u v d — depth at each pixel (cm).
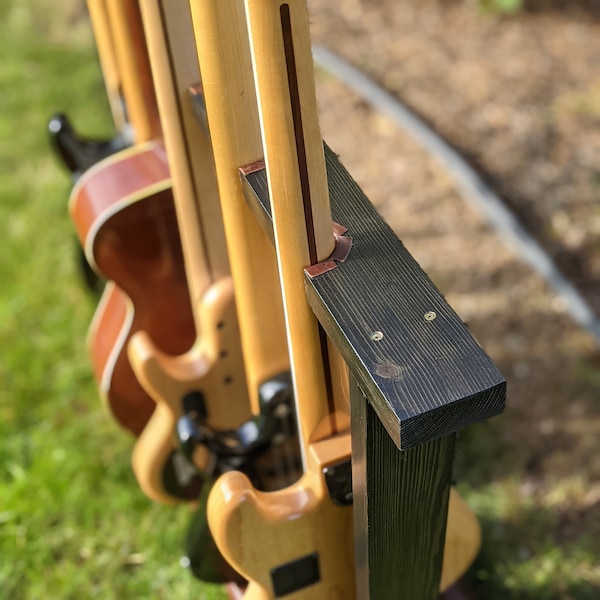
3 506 179
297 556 123
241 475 117
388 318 93
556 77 265
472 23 288
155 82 122
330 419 116
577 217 225
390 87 267
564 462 179
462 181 235
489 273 216
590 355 198
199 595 164
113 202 145
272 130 91
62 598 166
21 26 321
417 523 112
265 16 86
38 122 279
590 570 161
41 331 219
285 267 100
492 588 160
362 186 241
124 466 186
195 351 147
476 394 88
